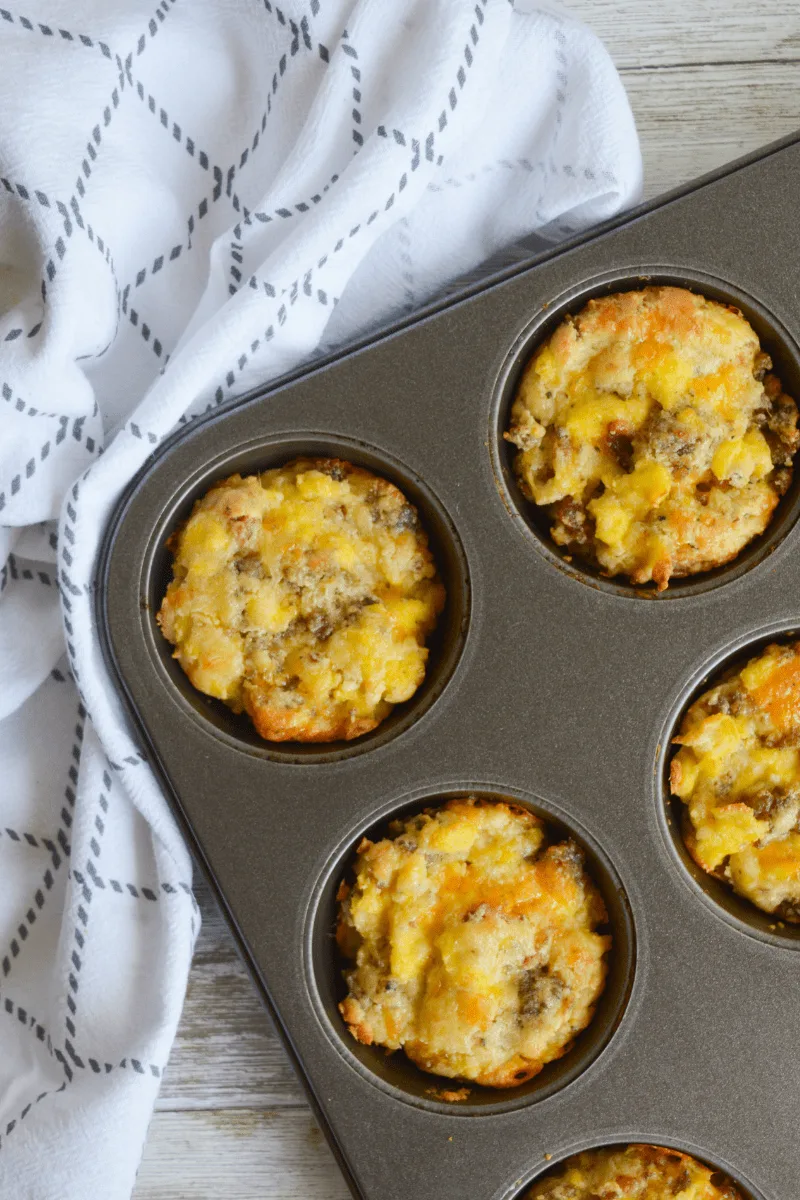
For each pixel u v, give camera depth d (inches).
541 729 21.5
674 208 21.4
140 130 21.7
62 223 21.2
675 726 21.7
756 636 21.6
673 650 21.5
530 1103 21.4
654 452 21.5
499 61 21.5
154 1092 21.9
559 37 21.5
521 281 21.3
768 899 21.7
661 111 23.1
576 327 21.5
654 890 21.5
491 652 21.5
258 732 21.5
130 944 22.0
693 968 21.5
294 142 21.9
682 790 21.7
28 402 21.4
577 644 21.5
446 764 21.4
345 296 22.5
